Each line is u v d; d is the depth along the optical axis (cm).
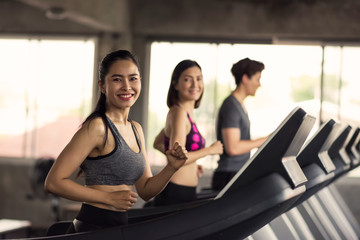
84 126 179
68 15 751
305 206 335
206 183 477
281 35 872
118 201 175
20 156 970
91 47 940
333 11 861
